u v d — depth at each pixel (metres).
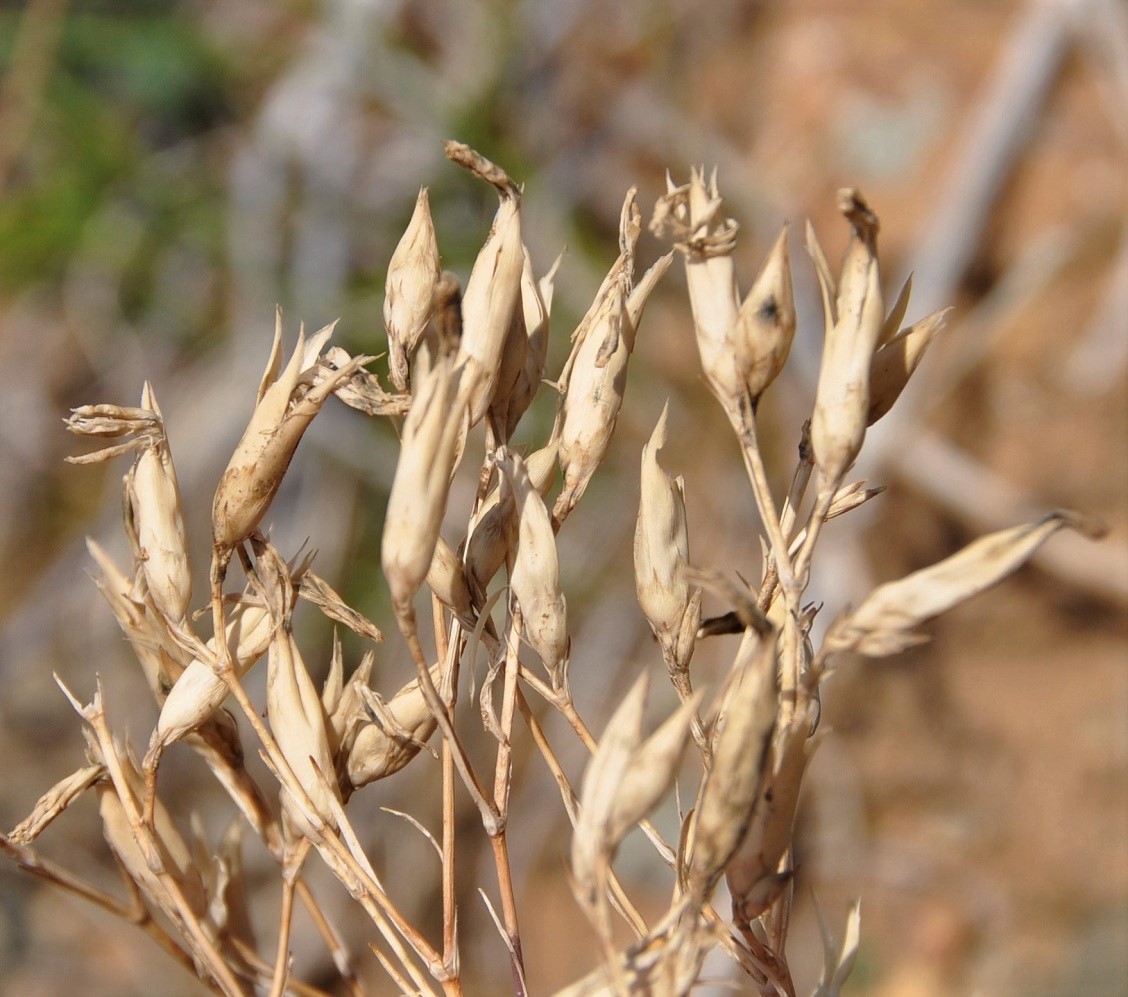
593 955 0.61
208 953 0.26
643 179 0.72
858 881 0.65
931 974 0.61
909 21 0.77
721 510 0.65
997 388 0.69
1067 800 0.64
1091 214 0.70
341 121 0.68
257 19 0.71
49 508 0.70
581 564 0.67
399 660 0.60
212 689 0.26
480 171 0.25
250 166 0.67
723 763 0.23
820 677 0.24
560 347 0.61
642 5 0.75
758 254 0.71
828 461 0.24
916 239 0.71
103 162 0.64
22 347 0.70
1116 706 0.64
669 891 0.62
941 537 0.66
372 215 0.66
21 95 0.63
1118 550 0.65
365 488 0.63
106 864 0.66
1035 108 0.72
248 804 0.27
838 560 0.65
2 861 0.64
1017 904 0.62
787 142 0.74
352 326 0.64
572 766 0.63
